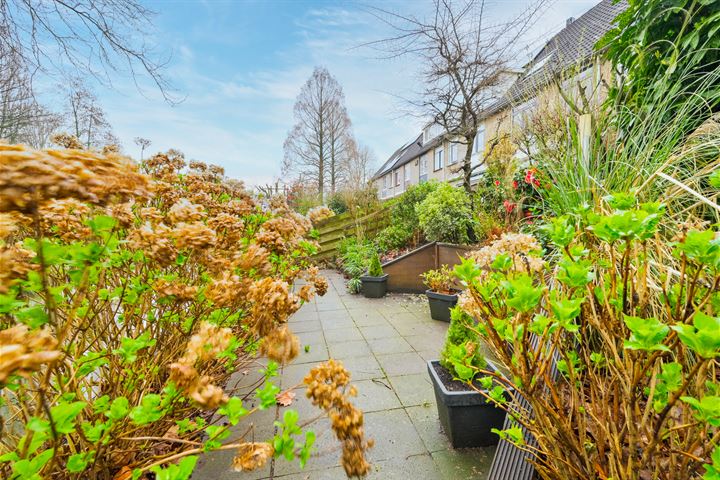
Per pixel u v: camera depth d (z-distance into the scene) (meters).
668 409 0.67
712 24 1.86
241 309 1.56
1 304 0.60
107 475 1.03
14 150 0.49
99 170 0.60
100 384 1.29
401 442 1.68
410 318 3.90
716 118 1.54
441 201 5.28
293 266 2.14
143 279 1.22
